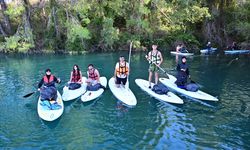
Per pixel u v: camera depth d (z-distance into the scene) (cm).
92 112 942
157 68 1150
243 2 2747
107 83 1309
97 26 2572
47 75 989
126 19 2603
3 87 1270
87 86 1126
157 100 1052
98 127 829
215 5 2870
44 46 2480
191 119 880
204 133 786
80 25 2284
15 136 779
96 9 2502
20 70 1655
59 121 873
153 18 2747
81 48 2436
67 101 1038
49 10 2508
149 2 2625
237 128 816
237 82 1325
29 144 734
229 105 1002
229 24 2856
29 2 2492
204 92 1156
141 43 2648
